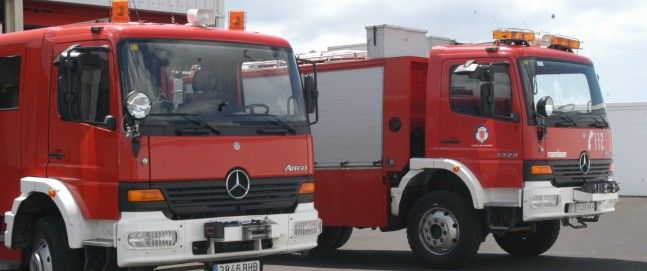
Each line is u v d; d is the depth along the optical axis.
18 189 9.04
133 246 7.74
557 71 11.90
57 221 8.79
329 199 13.05
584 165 11.96
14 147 9.09
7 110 9.20
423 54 15.09
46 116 8.68
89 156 8.13
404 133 12.26
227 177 8.23
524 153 11.28
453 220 11.77
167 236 7.86
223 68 8.46
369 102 12.66
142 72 8.02
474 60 11.68
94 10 13.82
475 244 11.68
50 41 8.75
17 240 9.03
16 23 12.93
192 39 8.36
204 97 8.27
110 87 7.98
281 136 8.63
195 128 8.10
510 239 13.25
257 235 8.27
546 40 12.32
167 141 7.94
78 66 8.11
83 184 8.20
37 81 8.83
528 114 11.34
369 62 12.65
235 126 8.34
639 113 25.19
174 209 7.94
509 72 11.45
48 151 8.64
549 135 11.50
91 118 8.16
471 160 11.62
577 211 11.74
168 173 7.92
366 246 15.12
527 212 11.22
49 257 8.78
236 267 8.34
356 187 12.76
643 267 11.81
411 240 12.16
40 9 13.36
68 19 13.63
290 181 8.66
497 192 11.49
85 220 8.20
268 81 8.73
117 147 7.87
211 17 8.70
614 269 11.66
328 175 13.05
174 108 8.07
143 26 8.18
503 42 11.81
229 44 8.57
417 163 12.01
